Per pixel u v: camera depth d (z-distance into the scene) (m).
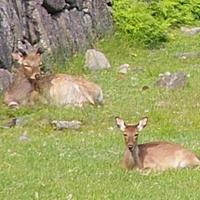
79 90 25.94
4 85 27.19
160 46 38.47
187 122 23.27
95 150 19.55
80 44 35.12
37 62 26.20
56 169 17.69
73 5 35.38
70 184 16.39
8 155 19.08
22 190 16.05
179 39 40.12
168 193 15.70
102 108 25.39
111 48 36.84
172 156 17.62
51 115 24.09
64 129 22.61
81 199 15.39
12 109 25.11
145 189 15.98
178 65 33.72
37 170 17.64
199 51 37.12
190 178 16.69
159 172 17.22
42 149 19.72
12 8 29.59
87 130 22.52
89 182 16.53
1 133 21.98
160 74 31.45
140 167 17.55
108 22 38.81
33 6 31.06
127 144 17.45
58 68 31.97
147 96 27.36
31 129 22.48
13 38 29.09
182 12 43.56
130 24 38.84
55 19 33.28
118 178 16.78
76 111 24.62
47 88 25.92
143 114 24.34
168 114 24.23
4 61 27.95
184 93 27.73
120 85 29.81
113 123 23.34
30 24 30.94
